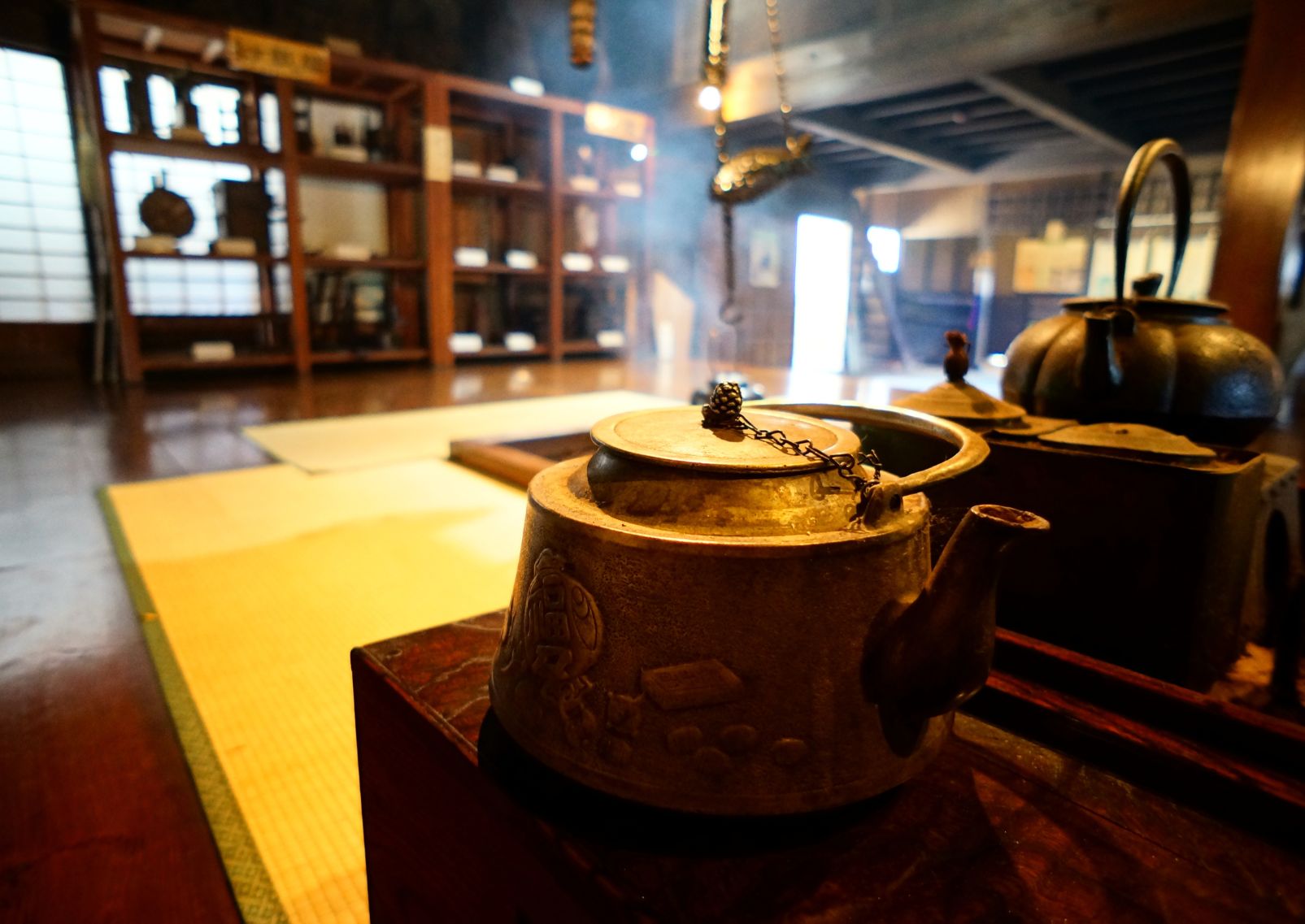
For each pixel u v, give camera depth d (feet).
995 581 1.62
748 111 19.12
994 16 14.16
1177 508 2.68
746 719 1.65
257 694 4.16
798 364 28.43
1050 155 22.68
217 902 2.80
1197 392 3.25
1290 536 3.81
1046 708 2.25
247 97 16.46
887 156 25.03
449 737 2.12
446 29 20.20
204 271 16.53
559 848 1.76
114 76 15.19
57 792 3.36
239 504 7.64
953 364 3.38
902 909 1.63
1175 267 3.82
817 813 1.90
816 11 17.24
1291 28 8.40
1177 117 19.34
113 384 15.05
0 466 9.00
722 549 1.62
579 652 1.75
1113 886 1.71
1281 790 1.89
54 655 4.60
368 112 19.08
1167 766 2.04
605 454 1.99
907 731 1.79
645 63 21.99
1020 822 1.91
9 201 14.58
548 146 21.11
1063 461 2.90
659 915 1.58
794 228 26.22
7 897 2.78
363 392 15.05
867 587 1.70
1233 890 1.71
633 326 23.18
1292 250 8.86
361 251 17.85
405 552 6.37
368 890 2.78
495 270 19.98
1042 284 27.02
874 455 1.90
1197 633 2.75
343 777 3.48
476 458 9.14
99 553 6.31
